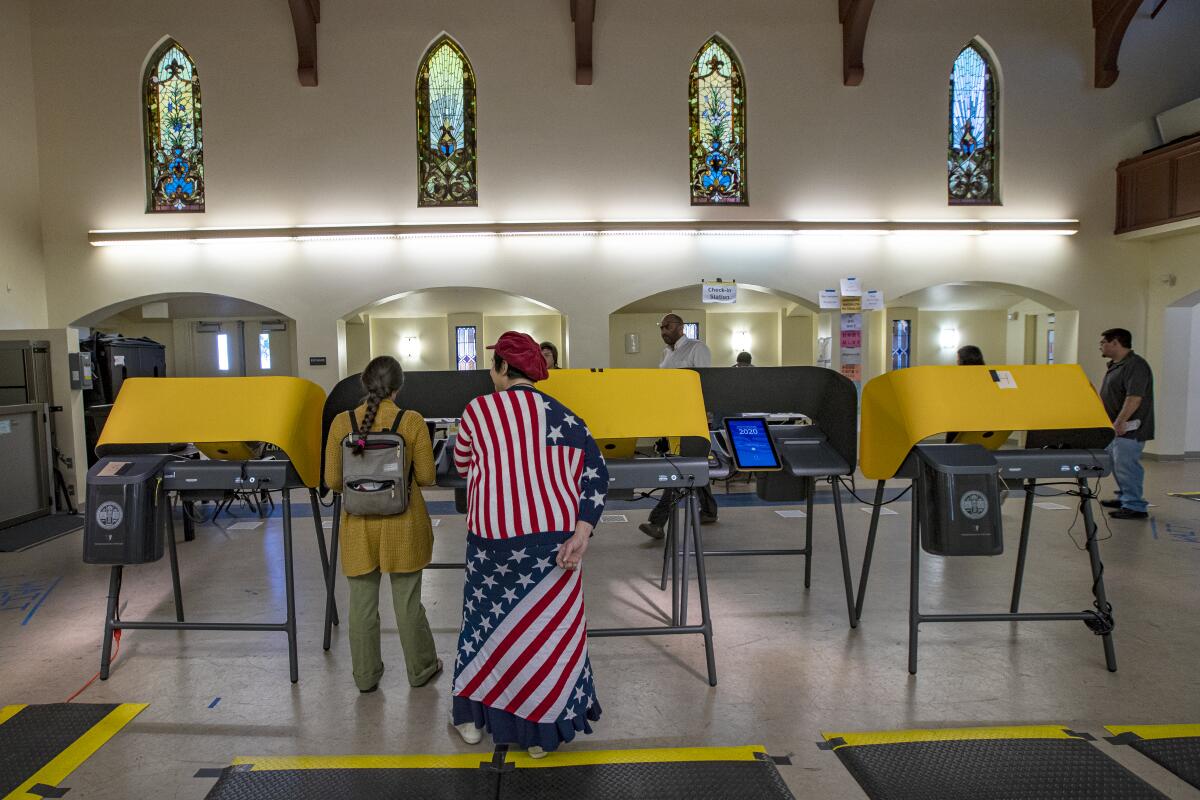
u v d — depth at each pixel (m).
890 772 2.02
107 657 2.72
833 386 3.41
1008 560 4.27
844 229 8.17
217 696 2.58
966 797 1.90
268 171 7.96
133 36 7.84
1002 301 11.15
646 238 8.21
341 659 2.92
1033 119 8.44
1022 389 2.80
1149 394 5.18
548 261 8.17
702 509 5.21
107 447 2.83
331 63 7.95
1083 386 2.84
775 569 4.17
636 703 2.50
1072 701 2.47
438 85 8.13
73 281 7.93
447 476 3.01
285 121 7.95
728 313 11.93
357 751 2.20
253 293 8.02
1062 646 2.96
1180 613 3.33
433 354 11.44
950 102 8.45
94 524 2.58
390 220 8.05
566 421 2.12
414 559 2.52
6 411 5.55
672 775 2.04
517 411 2.08
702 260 8.26
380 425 2.53
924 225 8.20
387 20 7.95
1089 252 8.55
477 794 1.96
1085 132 8.48
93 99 7.88
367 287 8.08
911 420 2.74
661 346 11.84
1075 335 8.62
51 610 3.58
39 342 6.05
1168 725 2.28
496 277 8.15
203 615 3.48
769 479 3.65
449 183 8.19
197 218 7.99
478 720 2.10
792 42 8.20
